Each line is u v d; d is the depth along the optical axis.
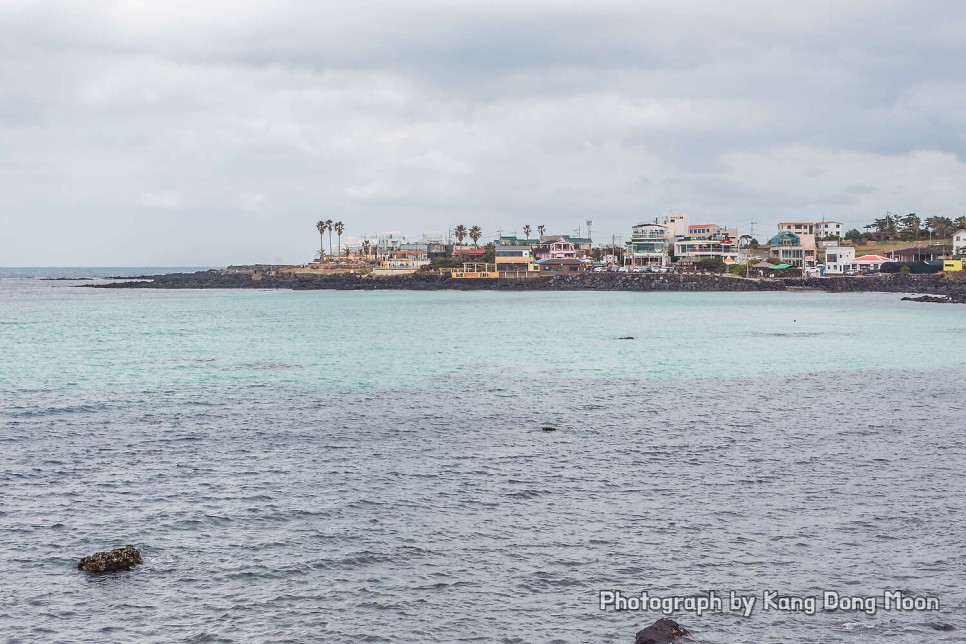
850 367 67.88
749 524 26.98
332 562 24.00
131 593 22.02
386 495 30.31
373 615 20.83
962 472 33.28
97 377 60.91
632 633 20.05
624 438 39.81
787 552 24.66
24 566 23.66
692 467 34.19
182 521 27.45
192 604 21.41
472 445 38.34
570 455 36.34
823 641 19.73
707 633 20.02
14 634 19.78
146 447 37.81
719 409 47.88
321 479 32.47
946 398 51.78
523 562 23.98
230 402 50.00
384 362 70.31
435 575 23.14
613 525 26.95
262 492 30.70
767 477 32.56
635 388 56.09
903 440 39.28
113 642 19.48
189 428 42.12
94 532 26.41
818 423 43.56
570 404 49.56
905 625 20.42
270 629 20.14
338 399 51.22
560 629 20.22
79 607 21.22
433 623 20.44
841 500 29.52
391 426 42.81
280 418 44.91
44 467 34.12
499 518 27.70
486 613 20.97
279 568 23.61
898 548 24.94
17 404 49.00
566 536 25.97
